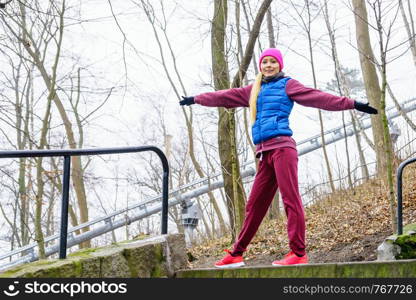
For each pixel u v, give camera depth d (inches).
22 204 589.3
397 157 435.5
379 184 440.1
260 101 179.3
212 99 189.2
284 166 171.6
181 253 176.1
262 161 179.2
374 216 356.5
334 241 337.7
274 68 183.3
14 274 141.9
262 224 441.1
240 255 180.9
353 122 528.7
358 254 299.7
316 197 480.4
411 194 372.5
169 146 404.5
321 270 141.9
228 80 389.1
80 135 651.5
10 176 507.8
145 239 175.8
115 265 156.9
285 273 147.3
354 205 404.8
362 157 525.3
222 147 415.2
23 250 499.8
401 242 199.2
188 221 579.8
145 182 1019.3
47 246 543.5
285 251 350.0
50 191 764.6
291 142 175.0
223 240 449.1
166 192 182.4
